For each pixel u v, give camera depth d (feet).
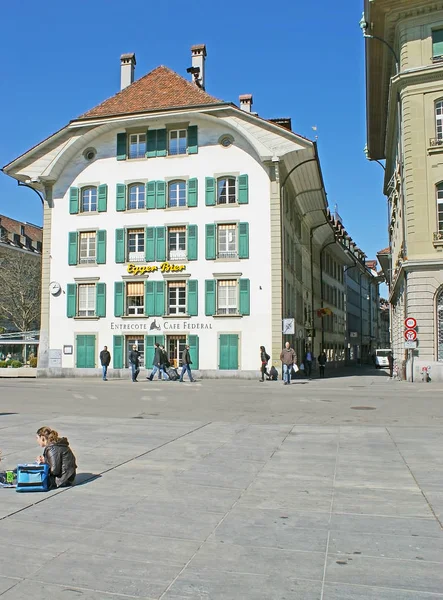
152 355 110.73
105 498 22.81
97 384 92.12
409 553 16.66
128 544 17.53
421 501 22.16
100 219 116.26
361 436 37.52
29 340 144.36
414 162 92.38
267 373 101.04
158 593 14.07
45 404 59.36
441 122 92.02
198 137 112.88
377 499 22.49
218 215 110.22
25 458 30.81
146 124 115.55
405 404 57.93
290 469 27.81
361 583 14.61
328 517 20.21
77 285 116.16
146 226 113.50
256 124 107.86
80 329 114.93
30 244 268.00
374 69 114.42
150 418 47.98
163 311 110.83
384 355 224.12
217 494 23.35
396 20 95.40
